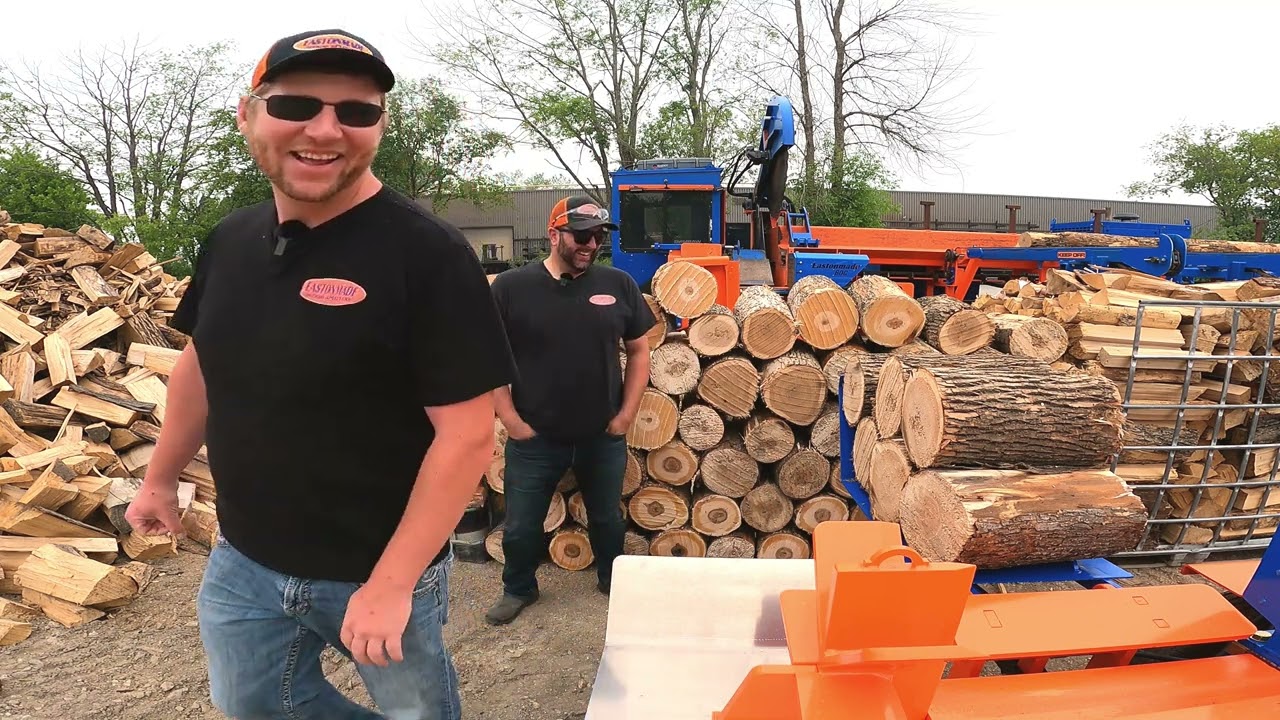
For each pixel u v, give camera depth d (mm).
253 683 1728
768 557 4227
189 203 25891
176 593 3754
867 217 22859
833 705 1562
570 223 3299
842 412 3943
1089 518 2537
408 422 1592
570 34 25297
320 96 1371
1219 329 4145
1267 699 1812
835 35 24375
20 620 3424
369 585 1463
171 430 1859
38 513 3748
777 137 8000
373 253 1474
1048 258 9148
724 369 4094
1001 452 2752
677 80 25891
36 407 4402
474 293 1505
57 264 6711
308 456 1540
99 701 2900
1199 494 3811
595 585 4016
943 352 4195
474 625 3570
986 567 2604
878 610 1586
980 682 1874
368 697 2967
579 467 3646
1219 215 34625
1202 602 2113
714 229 8328
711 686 2160
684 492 4277
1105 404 2811
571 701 2969
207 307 1585
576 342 3395
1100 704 1801
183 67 26672
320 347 1467
